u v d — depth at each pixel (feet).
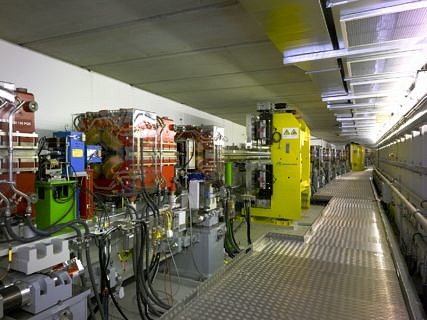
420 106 9.61
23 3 7.80
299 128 18.61
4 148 6.17
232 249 14.64
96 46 10.74
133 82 15.43
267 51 11.41
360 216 11.92
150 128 10.06
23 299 5.90
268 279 5.32
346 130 32.30
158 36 10.00
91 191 8.72
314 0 5.92
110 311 9.61
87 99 13.12
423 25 6.66
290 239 8.02
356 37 7.36
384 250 7.11
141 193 9.61
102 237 7.91
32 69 10.89
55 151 7.81
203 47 10.97
